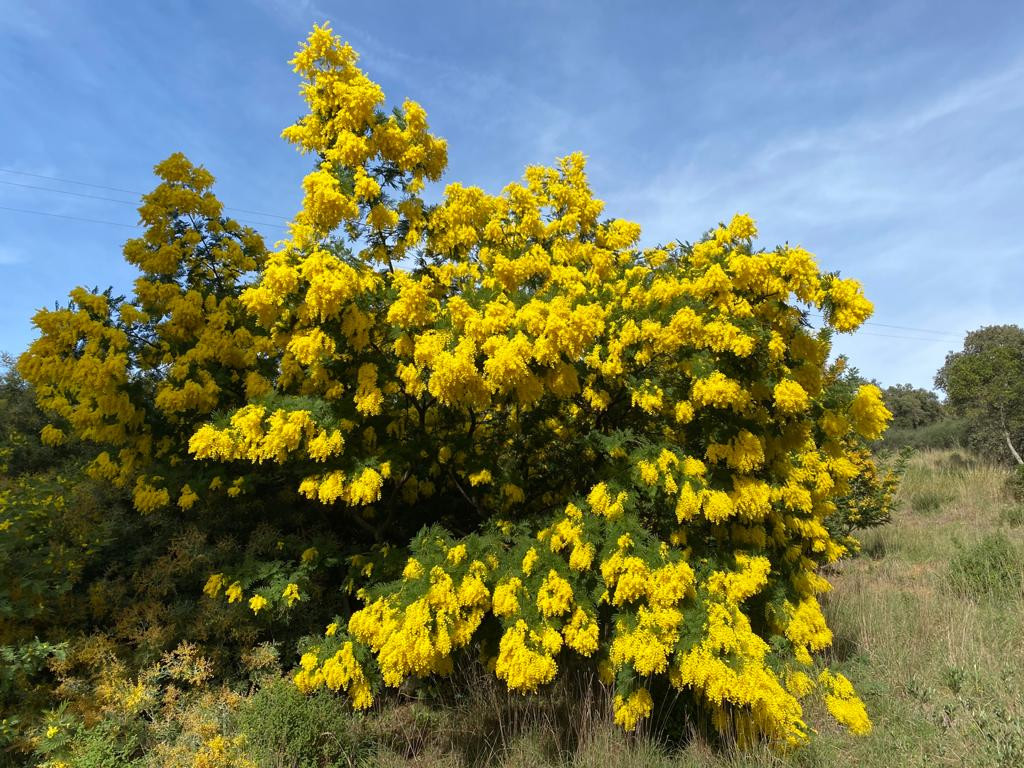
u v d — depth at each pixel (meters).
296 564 5.43
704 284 4.17
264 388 5.43
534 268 4.83
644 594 3.88
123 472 5.67
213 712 4.25
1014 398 15.39
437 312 4.44
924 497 13.28
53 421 9.62
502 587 4.04
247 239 6.63
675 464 4.13
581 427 5.25
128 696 4.13
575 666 4.80
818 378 4.44
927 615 5.95
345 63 4.91
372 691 4.31
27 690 4.17
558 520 4.35
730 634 3.75
